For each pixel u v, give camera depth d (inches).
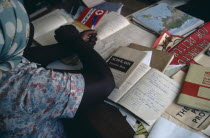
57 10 53.0
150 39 44.2
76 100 27.9
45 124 29.6
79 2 54.1
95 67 33.7
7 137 27.1
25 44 27.5
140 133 29.9
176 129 29.6
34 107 25.6
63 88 26.5
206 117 30.4
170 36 43.4
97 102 32.1
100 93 30.9
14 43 25.3
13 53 26.1
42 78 25.9
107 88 31.8
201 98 31.6
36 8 58.1
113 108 33.2
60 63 39.6
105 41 44.1
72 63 39.2
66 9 54.2
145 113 31.0
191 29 45.2
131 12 52.2
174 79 35.4
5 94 24.6
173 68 37.4
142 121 30.8
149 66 37.0
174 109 31.6
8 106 24.8
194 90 32.6
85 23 48.1
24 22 26.5
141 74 35.2
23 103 24.9
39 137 28.9
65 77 27.4
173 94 33.1
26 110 25.3
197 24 46.0
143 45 42.9
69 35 38.0
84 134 34.6
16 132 26.6
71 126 36.3
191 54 39.4
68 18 50.4
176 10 49.4
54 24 48.0
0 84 24.8
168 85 33.9
